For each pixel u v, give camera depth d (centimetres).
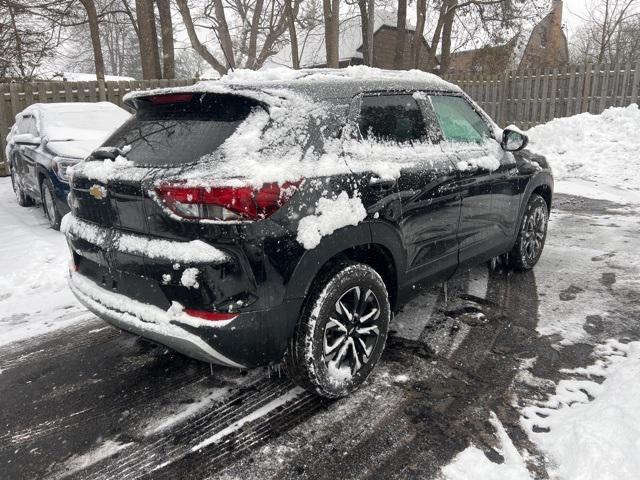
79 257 325
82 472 247
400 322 394
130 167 277
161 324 254
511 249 478
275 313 252
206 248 240
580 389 299
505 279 484
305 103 282
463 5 1833
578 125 1245
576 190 898
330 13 1535
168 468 247
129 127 320
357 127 305
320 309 271
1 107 1141
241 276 242
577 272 499
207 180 239
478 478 232
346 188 279
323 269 283
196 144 266
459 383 310
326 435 267
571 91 1463
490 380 312
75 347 379
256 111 266
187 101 289
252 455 254
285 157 261
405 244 324
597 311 408
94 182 290
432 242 350
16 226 717
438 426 270
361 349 302
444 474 236
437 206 347
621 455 233
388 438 262
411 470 239
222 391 312
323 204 267
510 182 435
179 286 247
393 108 337
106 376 336
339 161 284
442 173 349
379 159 308
